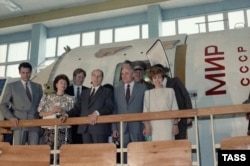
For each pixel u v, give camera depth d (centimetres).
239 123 323
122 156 280
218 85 340
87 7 902
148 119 283
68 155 282
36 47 937
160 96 338
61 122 307
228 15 821
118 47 411
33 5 922
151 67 365
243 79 336
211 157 320
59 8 935
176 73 356
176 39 389
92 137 344
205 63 356
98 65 398
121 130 288
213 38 376
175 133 323
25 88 385
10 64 1012
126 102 349
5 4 878
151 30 830
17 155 294
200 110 268
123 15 910
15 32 1023
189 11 853
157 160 259
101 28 934
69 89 385
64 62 424
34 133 365
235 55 352
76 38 960
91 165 273
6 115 370
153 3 842
